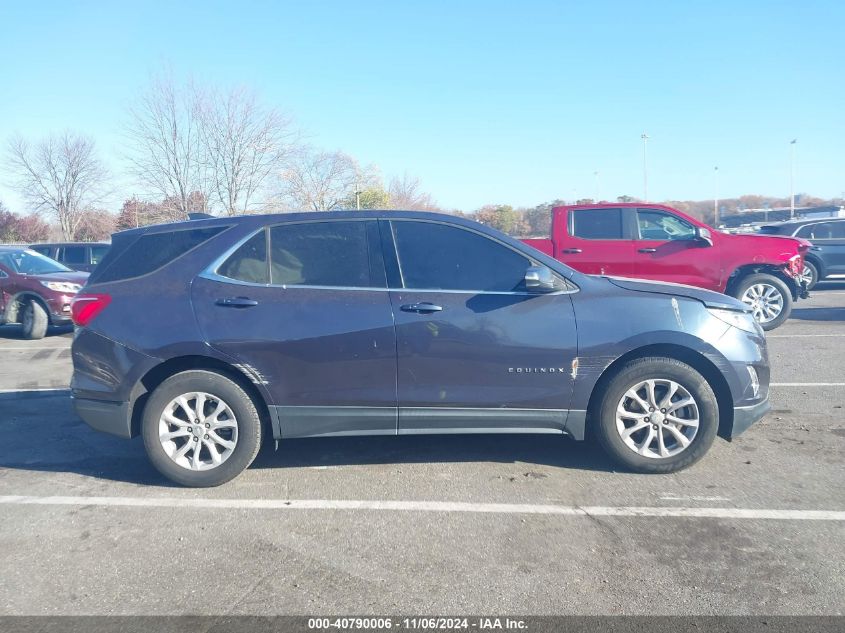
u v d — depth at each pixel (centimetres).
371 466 531
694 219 1082
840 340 1016
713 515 436
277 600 348
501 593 352
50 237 3919
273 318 486
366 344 484
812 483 483
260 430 498
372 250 500
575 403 492
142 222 2503
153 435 489
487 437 598
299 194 2612
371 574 372
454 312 484
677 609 335
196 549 403
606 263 1082
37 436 625
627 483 489
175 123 2405
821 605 337
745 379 493
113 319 495
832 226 1722
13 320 1262
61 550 404
